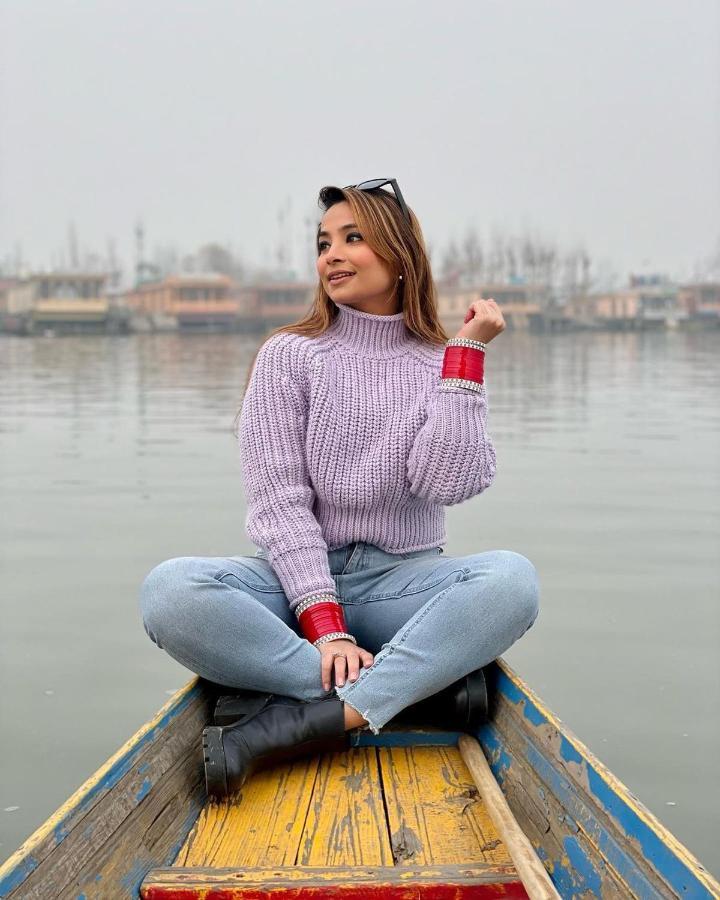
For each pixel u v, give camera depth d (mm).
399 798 2137
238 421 2725
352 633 2545
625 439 12531
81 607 5172
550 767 2027
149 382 24281
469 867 1813
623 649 4508
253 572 2441
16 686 4090
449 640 2289
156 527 7133
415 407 2521
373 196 2609
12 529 7113
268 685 2332
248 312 71688
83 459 10750
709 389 21672
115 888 1703
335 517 2547
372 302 2645
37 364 33156
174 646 2318
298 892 1752
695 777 3311
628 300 76062
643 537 6758
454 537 6801
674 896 1492
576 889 1767
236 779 2104
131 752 1979
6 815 3082
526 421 14938
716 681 4121
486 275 90812
